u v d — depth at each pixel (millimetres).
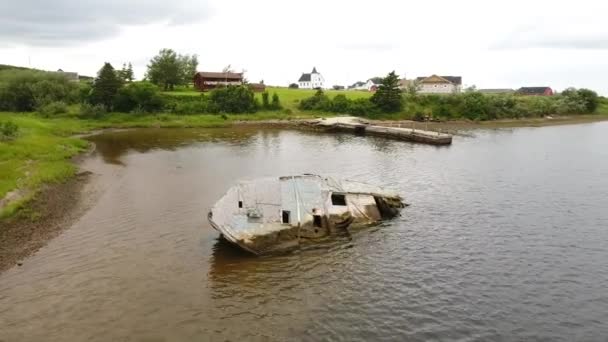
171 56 122125
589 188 38750
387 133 73625
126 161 49562
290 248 24578
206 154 54812
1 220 26719
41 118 81688
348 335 16922
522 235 27547
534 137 75812
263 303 19031
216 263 22734
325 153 56469
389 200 30312
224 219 24391
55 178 37406
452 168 47156
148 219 28953
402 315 18406
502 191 37562
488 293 20406
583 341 17078
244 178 41312
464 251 25016
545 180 41719
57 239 25312
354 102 108500
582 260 24109
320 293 20031
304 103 106562
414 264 23234
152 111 91375
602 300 20031
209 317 17859
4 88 90562
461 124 98688
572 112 122625
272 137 71812
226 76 124500
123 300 18984
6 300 18797
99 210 30672
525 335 17328
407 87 128000
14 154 42969
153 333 16719
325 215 25906
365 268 22672
